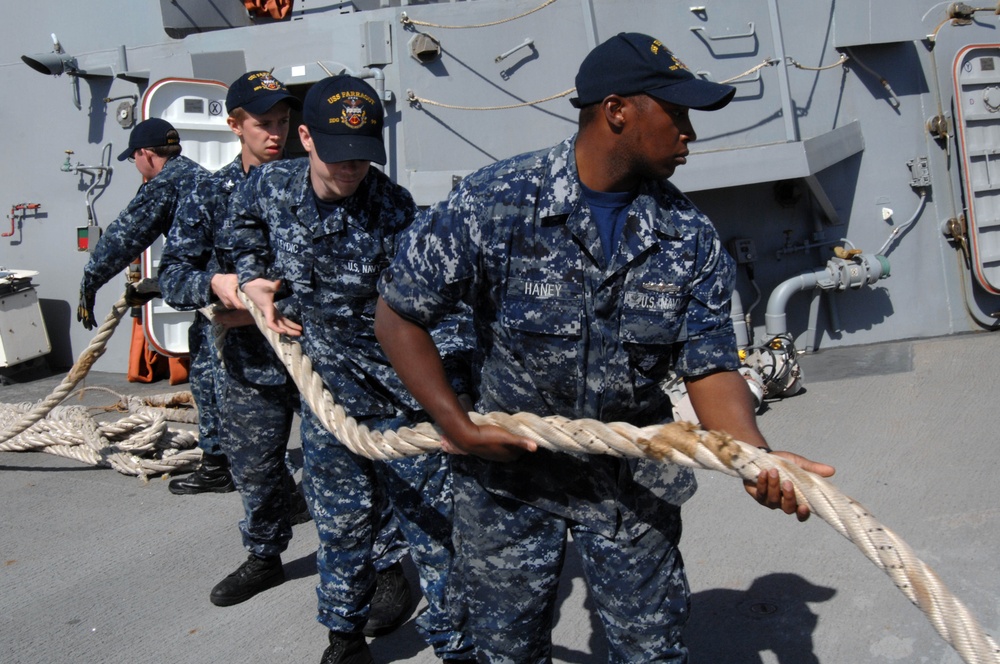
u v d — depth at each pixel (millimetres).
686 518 3834
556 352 1941
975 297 6172
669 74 1760
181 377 6766
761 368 5062
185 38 5914
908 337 6164
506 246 1903
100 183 6855
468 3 5520
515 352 2010
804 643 2916
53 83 6906
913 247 6152
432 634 2754
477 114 5555
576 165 1894
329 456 2795
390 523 3227
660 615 2039
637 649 2051
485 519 2090
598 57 1824
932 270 6176
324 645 3172
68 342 7324
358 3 6125
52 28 6883
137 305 4617
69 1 6801
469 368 2389
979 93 5973
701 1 5723
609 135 1826
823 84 6020
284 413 3350
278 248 2809
